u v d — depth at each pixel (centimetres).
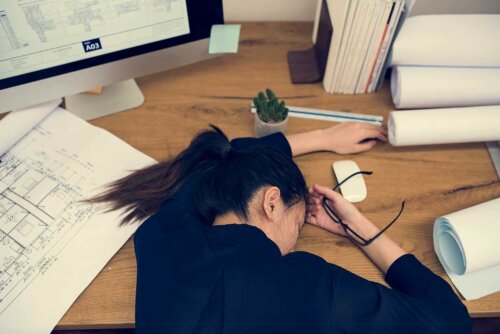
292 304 60
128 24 83
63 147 90
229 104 100
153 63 92
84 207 82
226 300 59
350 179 86
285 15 118
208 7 87
